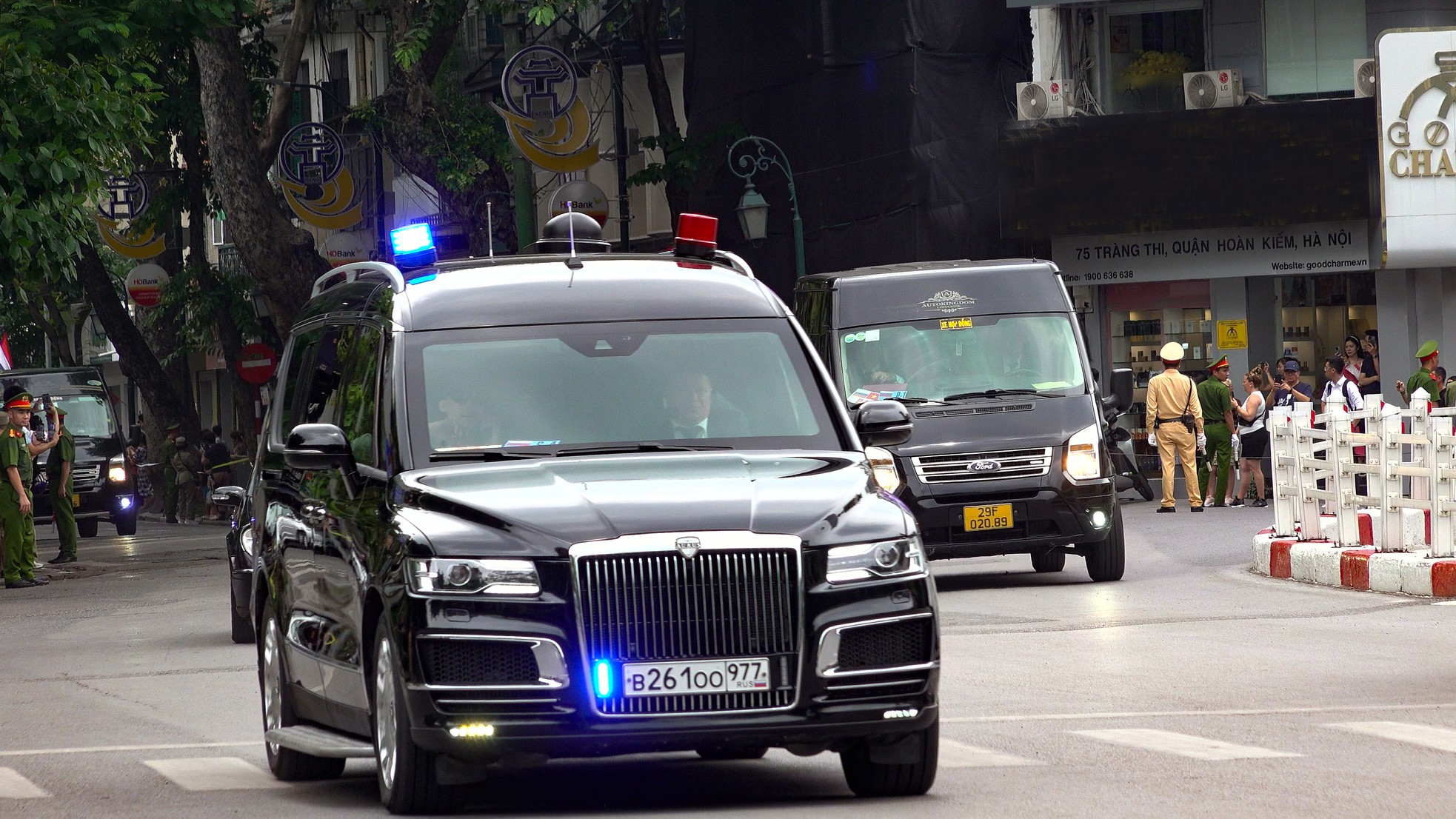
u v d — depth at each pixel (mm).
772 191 99062
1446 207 84688
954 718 28641
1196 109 86875
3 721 32812
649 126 117688
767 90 98938
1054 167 87500
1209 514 76375
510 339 23688
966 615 44625
